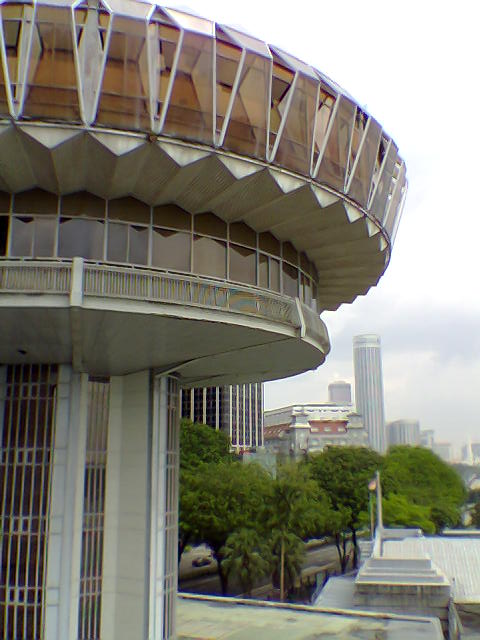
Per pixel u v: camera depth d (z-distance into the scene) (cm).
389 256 2656
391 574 3672
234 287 1930
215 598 3212
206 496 5306
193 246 2038
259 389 17000
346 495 7012
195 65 1702
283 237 2322
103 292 1700
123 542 2367
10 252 1858
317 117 1967
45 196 1898
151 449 2405
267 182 1872
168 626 2364
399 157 2555
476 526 9662
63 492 2270
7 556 2223
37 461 2291
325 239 2345
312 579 6209
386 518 6462
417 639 2470
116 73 1644
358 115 2114
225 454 7469
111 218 1930
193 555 7575
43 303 1655
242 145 1781
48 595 2186
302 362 2631
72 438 2320
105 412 2483
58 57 1606
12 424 2325
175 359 2364
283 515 5175
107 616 2306
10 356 2242
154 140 1677
